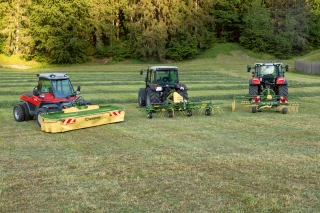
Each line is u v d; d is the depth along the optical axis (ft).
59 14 175.01
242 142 32.07
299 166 24.85
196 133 36.17
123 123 42.09
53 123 37.01
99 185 21.89
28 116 44.19
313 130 37.04
